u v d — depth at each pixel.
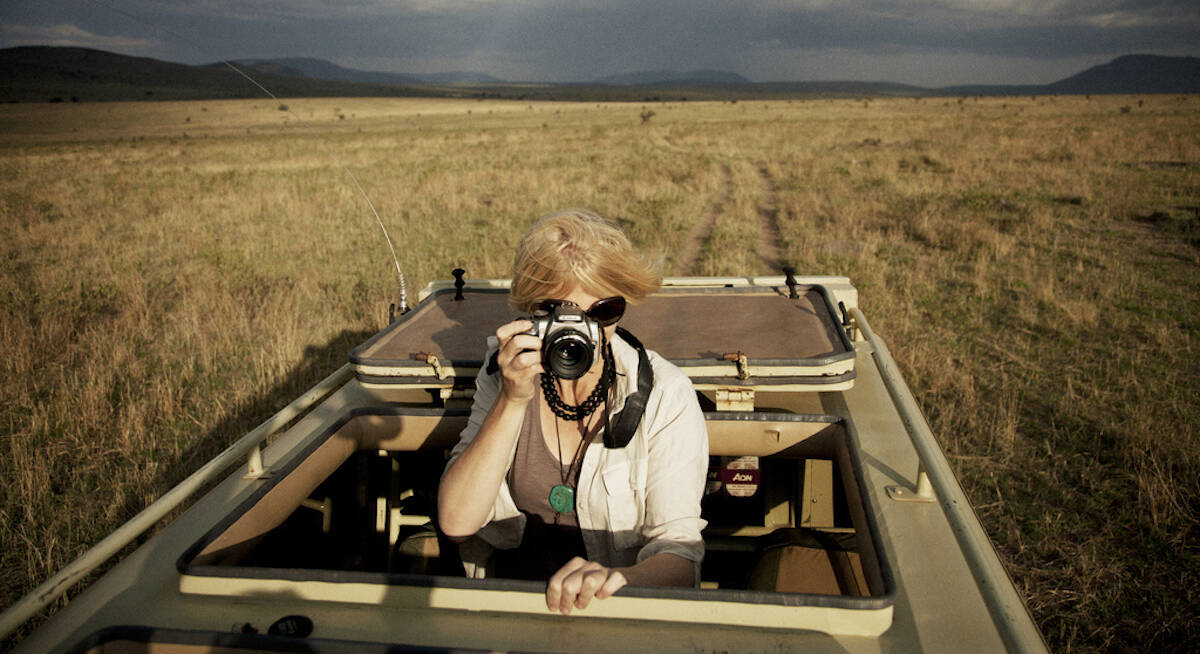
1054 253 8.62
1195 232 9.29
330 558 2.04
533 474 1.49
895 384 1.96
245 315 6.38
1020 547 3.10
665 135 34.66
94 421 4.31
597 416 1.45
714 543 2.03
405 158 24.08
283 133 45.12
